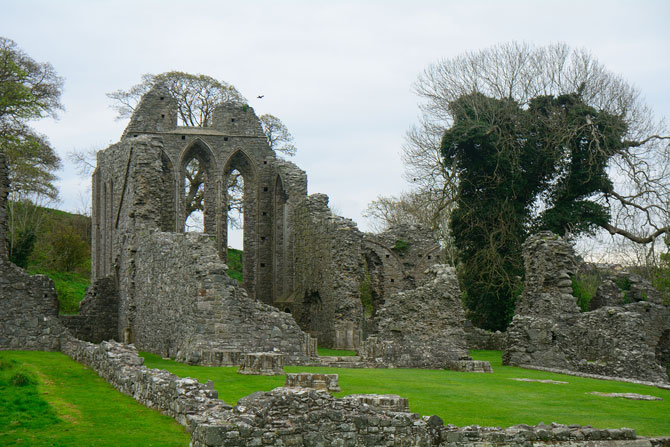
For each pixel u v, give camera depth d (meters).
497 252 51.03
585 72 56.16
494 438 17.83
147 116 52.78
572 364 35.31
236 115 55.03
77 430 17.73
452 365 32.69
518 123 53.72
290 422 16.00
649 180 53.88
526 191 54.34
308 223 48.31
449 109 56.28
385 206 77.19
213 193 53.75
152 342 36.41
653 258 53.50
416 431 17.34
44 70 64.12
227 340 30.12
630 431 18.95
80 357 28.98
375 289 50.62
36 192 63.50
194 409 17.75
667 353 42.97
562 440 18.34
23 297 33.88
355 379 25.97
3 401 20.36
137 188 40.25
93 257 53.38
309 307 48.66
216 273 30.48
